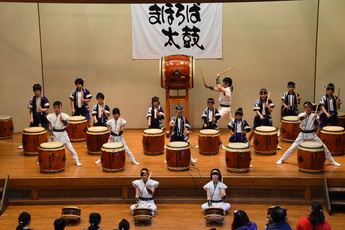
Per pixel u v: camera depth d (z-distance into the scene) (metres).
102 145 7.63
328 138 8.24
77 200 7.12
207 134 8.24
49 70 10.23
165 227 6.30
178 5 9.92
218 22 9.98
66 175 7.20
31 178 7.08
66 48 10.16
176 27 10.01
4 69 9.86
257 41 10.07
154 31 10.05
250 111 10.31
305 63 10.10
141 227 6.30
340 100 9.48
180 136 7.88
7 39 9.80
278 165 7.63
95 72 10.26
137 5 9.97
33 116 8.88
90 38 10.14
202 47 10.07
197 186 7.11
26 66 10.04
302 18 9.96
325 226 4.72
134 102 10.38
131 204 7.12
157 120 8.95
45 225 6.38
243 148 7.18
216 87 9.22
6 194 7.03
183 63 9.20
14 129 10.16
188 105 9.54
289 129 9.12
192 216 6.65
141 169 7.49
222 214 6.36
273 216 4.76
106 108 9.11
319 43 9.96
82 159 8.14
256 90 10.23
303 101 10.23
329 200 6.82
